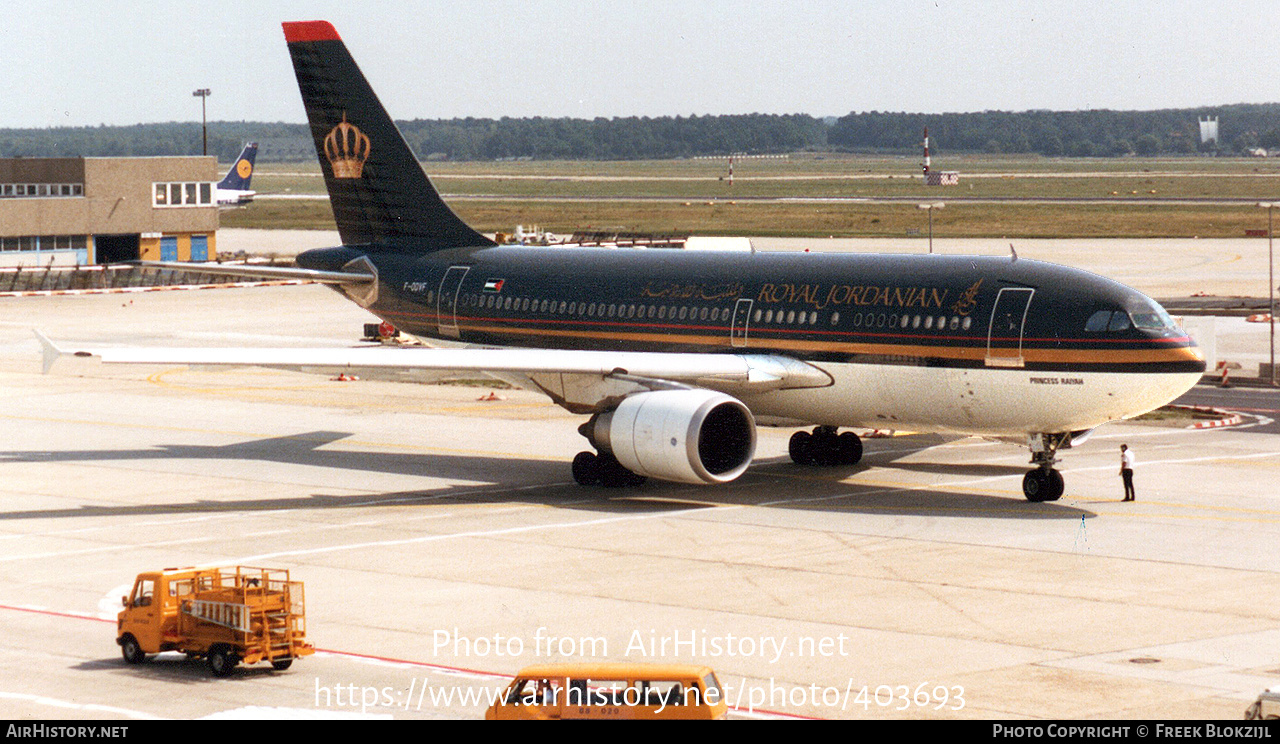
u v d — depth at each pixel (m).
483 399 90.56
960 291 57.16
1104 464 67.19
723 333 63.44
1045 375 54.47
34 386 93.94
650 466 57.47
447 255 76.00
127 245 173.00
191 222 172.00
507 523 54.56
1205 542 50.84
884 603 42.69
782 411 63.22
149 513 56.81
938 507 57.38
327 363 57.09
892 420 60.16
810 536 52.00
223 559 48.75
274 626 36.44
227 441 74.56
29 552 49.97
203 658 36.78
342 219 80.50
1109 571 46.59
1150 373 52.97
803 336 60.84
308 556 49.09
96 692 34.62
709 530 53.12
